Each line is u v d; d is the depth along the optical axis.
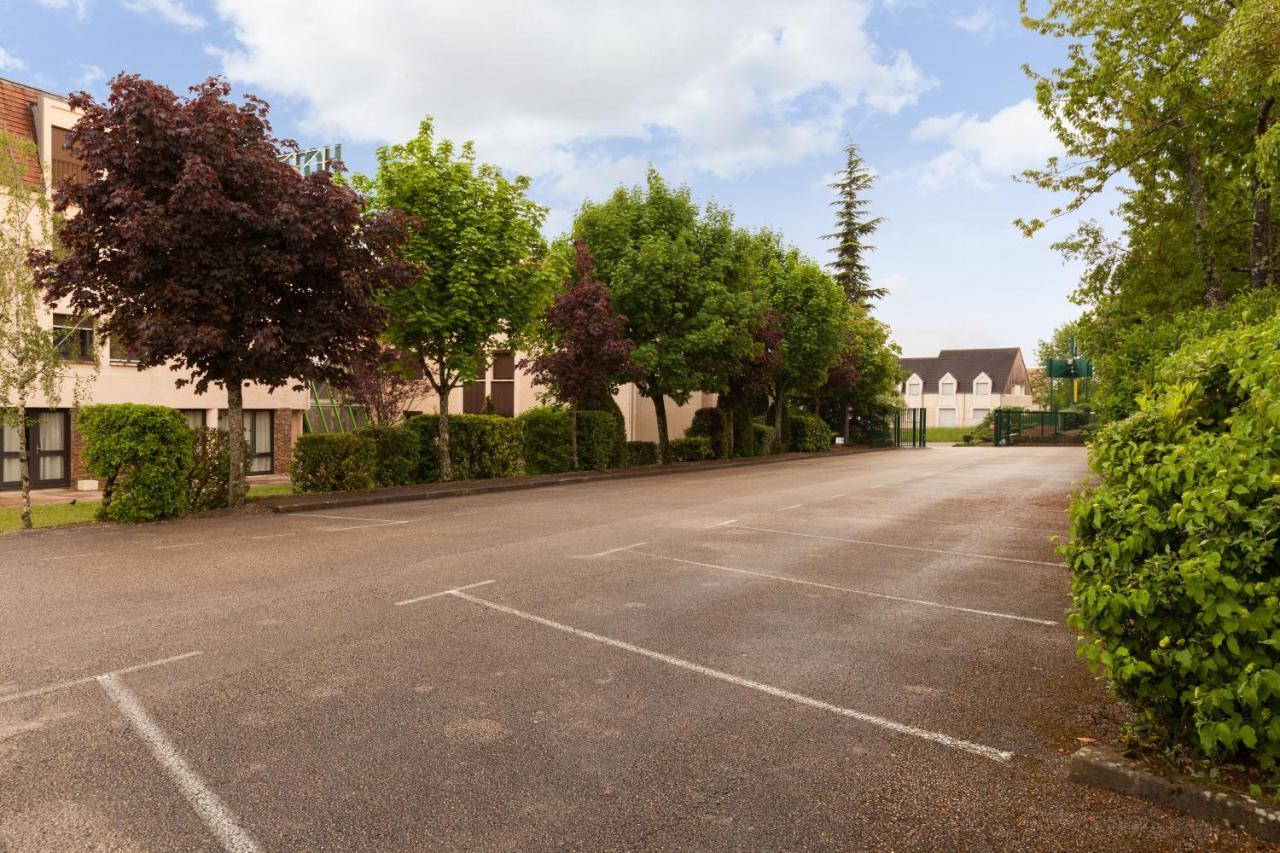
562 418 21.66
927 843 2.80
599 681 4.50
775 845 2.78
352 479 15.41
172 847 2.72
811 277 33.28
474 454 18.88
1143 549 3.17
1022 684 4.51
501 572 7.51
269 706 4.05
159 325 10.88
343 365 13.73
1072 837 2.83
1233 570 2.89
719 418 30.77
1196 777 3.04
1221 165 14.87
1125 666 3.02
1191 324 11.25
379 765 3.39
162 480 11.37
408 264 13.46
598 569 7.75
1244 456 3.06
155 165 11.38
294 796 3.10
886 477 20.64
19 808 2.98
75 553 8.53
